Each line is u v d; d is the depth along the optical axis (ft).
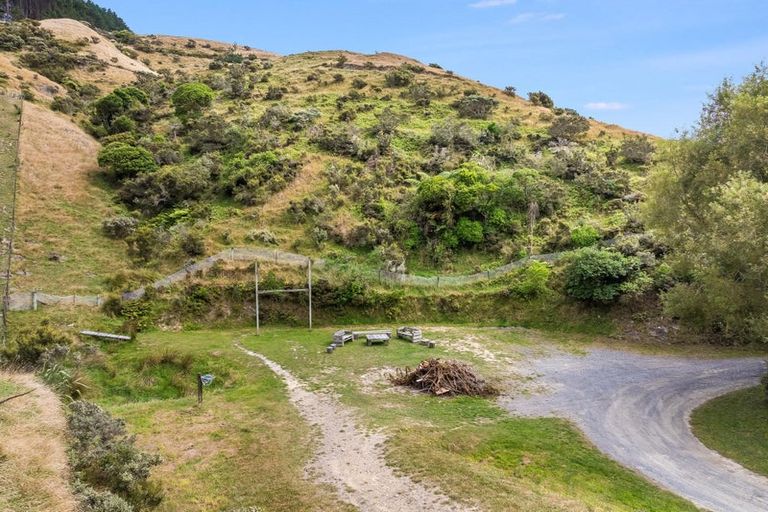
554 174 153.48
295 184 142.10
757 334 63.52
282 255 112.98
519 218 131.85
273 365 78.13
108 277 106.83
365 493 42.42
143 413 61.36
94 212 131.95
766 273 60.95
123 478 37.96
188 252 114.42
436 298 108.47
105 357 82.58
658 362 82.28
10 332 84.12
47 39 269.44
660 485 46.19
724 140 75.41
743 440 55.21
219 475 46.60
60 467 36.78
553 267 112.37
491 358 82.58
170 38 421.59
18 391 50.21
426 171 156.04
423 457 47.91
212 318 101.40
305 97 217.15
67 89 210.59
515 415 60.39
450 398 65.26
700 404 65.21
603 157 168.35
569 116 208.74
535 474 47.37
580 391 69.15
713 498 44.24
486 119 203.82
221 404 64.13
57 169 144.66
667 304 76.74
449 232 124.77
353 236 122.01
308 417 59.16
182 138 173.88
